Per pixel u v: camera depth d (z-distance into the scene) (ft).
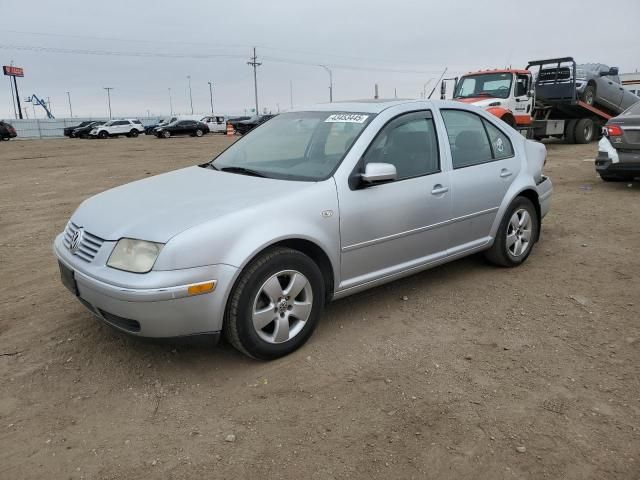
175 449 8.86
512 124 48.75
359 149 12.87
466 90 52.06
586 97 58.39
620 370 11.07
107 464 8.53
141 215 11.05
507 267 17.34
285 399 10.19
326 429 9.30
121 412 9.87
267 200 11.36
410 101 14.74
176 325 10.25
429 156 14.48
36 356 11.91
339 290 12.66
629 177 32.01
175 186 12.94
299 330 11.83
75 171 50.14
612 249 19.27
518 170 17.01
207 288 10.26
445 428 9.28
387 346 12.19
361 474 8.23
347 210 12.30
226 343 12.39
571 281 16.16
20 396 10.41
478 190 15.47
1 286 16.69
